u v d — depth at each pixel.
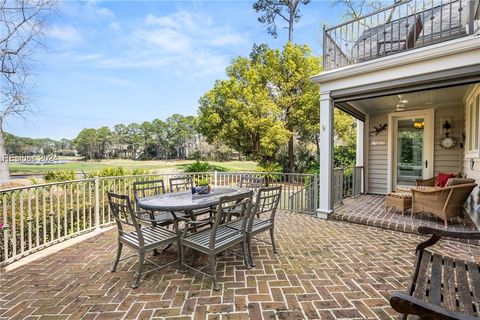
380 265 3.01
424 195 4.38
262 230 3.26
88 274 2.84
